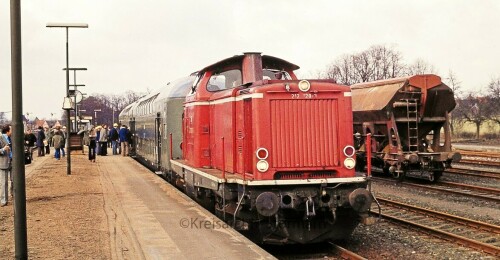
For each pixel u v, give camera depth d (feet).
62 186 55.16
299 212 31.24
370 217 30.71
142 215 37.63
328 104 31.91
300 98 31.58
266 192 29.58
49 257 26.09
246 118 32.65
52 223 35.04
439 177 65.87
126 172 71.10
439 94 64.49
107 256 26.23
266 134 31.04
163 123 61.62
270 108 31.22
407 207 45.24
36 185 56.18
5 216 38.65
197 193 42.27
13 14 22.18
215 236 30.48
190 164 43.96
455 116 199.62
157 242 29.12
